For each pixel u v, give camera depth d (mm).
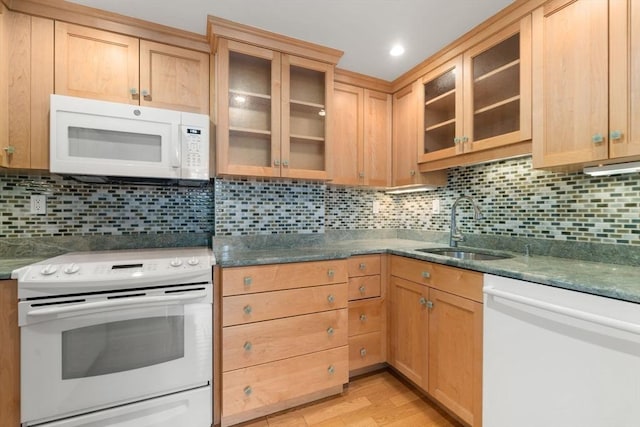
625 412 926
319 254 1765
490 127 1735
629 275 1141
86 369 1301
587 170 1392
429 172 2244
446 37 1800
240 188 2029
